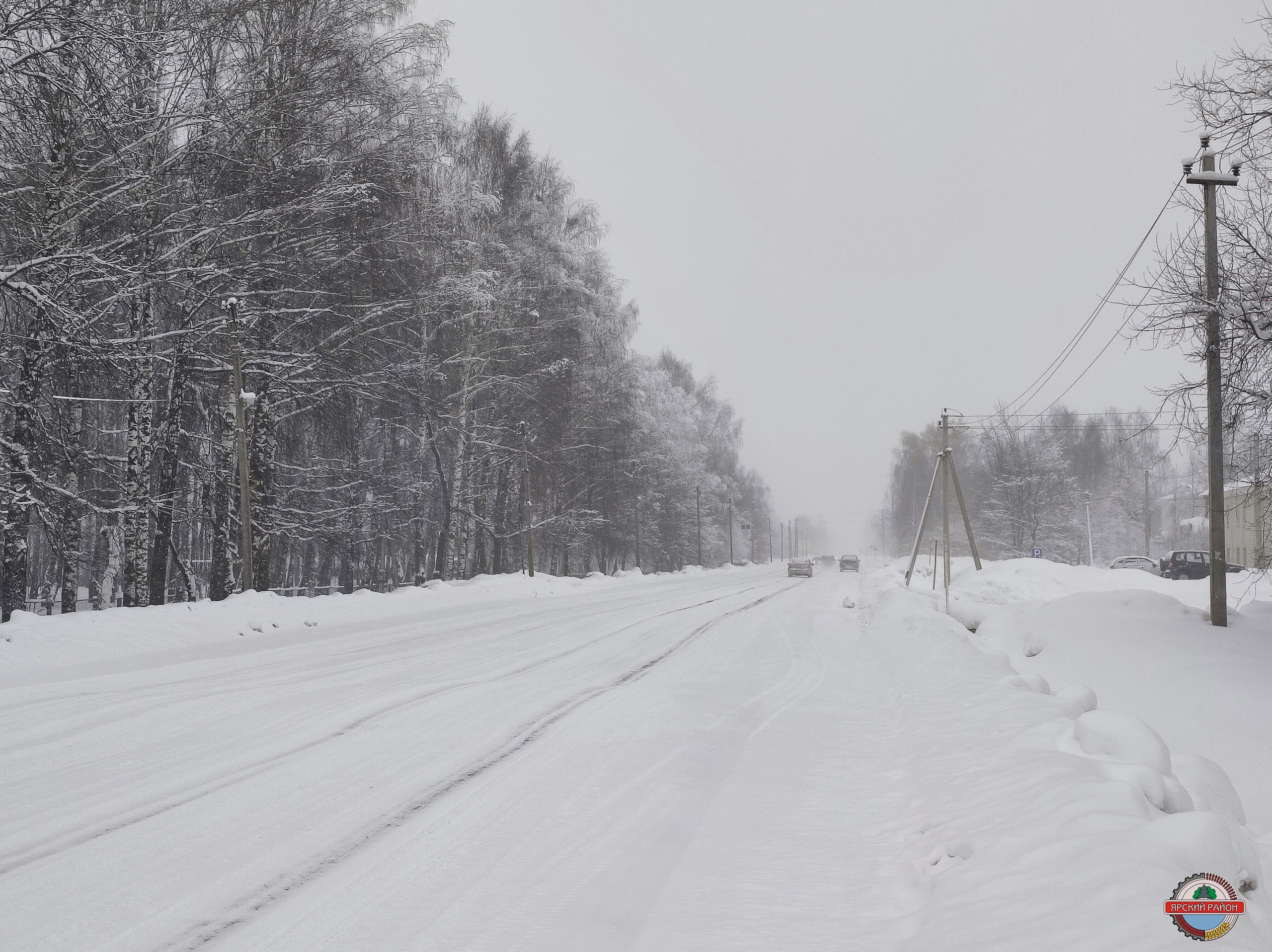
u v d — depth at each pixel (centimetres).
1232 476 1286
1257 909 292
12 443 1755
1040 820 405
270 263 2153
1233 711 895
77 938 373
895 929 358
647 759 713
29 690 1033
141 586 1944
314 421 2602
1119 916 277
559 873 457
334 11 2161
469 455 3438
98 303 1861
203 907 409
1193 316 1227
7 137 1595
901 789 605
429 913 404
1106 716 543
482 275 2925
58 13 1528
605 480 4547
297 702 955
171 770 659
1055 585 2773
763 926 383
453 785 627
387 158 2303
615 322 4006
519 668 1259
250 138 2028
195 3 1919
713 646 1578
